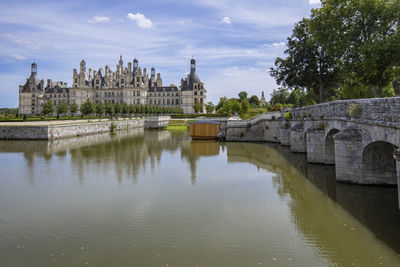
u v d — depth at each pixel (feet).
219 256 36.35
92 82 490.49
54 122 201.26
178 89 497.46
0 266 34.45
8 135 159.74
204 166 95.35
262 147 138.31
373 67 102.68
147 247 38.99
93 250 38.24
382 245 37.99
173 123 326.44
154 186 70.28
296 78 143.33
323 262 34.65
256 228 44.83
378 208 50.24
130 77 472.03
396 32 104.68
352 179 59.62
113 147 140.77
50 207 55.57
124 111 303.07
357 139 58.39
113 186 70.33
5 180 76.02
